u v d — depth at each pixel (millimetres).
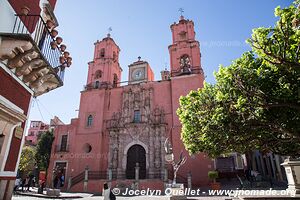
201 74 29141
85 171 25625
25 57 6520
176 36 33812
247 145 8367
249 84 7293
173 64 31625
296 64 5910
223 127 7676
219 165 34125
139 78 35062
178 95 28812
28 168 38844
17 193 18875
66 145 30844
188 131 9422
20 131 7262
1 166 6312
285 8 6090
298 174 10836
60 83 8727
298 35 5965
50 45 7781
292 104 6656
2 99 6375
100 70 35281
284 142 8094
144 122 28891
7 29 6555
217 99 8117
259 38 6531
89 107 32156
